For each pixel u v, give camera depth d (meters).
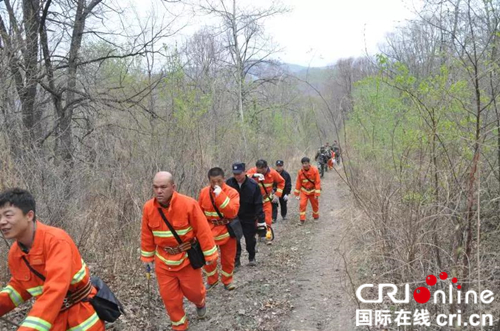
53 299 2.74
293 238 9.68
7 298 3.05
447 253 3.92
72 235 6.13
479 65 4.31
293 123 24.72
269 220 9.13
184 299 5.92
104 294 3.22
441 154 4.42
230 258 6.15
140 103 11.16
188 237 4.61
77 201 6.40
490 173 4.75
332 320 5.07
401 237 4.35
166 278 4.63
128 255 6.43
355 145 7.92
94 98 10.43
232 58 22.20
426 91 4.89
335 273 6.74
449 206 4.18
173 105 10.80
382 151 6.45
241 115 19.11
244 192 7.07
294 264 7.54
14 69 7.63
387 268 4.76
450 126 4.50
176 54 11.52
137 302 5.61
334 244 8.66
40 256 2.88
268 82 23.52
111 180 7.16
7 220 2.76
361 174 6.16
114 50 11.34
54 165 6.66
